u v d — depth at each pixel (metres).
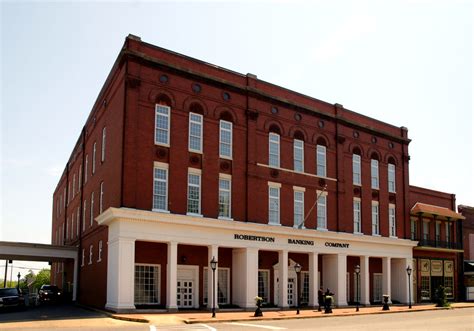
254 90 35.81
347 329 21.16
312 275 37.47
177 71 32.09
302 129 39.12
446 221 53.22
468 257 55.41
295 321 26.17
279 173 36.81
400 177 47.47
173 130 31.48
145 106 30.42
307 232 36.78
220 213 33.00
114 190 30.22
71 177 53.16
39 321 23.77
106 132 34.31
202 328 21.34
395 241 44.50
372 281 44.66
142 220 28.75
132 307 27.66
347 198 41.66
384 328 21.83
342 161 41.69
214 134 33.47
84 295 38.66
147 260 30.42
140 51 30.53
